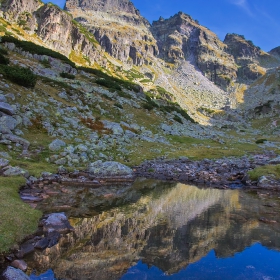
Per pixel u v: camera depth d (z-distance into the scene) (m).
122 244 12.50
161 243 12.88
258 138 93.31
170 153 41.88
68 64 78.31
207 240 13.50
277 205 21.39
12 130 30.25
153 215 17.33
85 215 16.36
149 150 41.75
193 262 11.09
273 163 40.69
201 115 157.75
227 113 165.12
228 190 27.30
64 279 9.18
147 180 29.27
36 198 18.11
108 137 40.62
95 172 27.52
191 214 18.00
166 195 23.50
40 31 120.81
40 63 68.81
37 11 129.00
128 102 67.88
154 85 181.62
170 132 59.31
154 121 62.41
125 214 17.23
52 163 27.36
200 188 27.58
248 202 22.20
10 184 19.05
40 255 10.86
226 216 17.78
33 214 14.34
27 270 9.65
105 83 75.81
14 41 73.25
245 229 15.29
